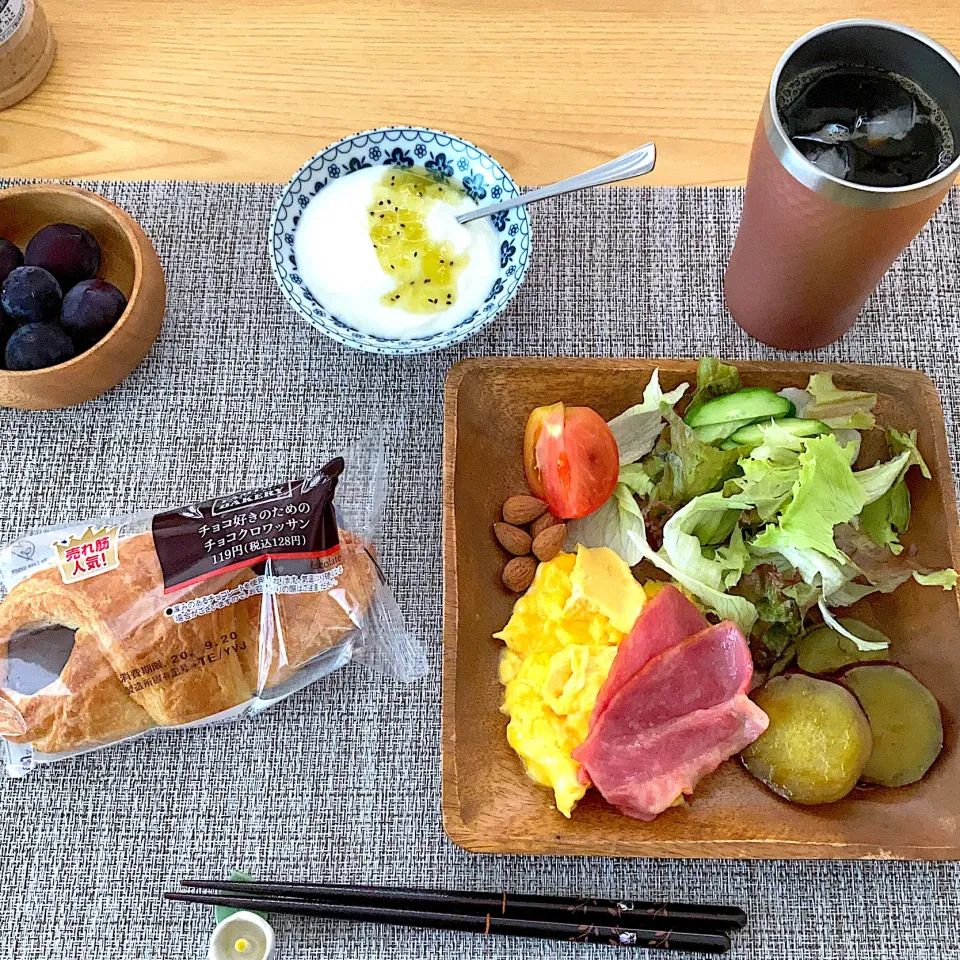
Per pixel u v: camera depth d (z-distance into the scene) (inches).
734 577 18.5
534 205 22.0
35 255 19.5
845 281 18.2
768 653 18.5
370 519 19.4
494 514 19.5
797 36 23.0
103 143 22.3
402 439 20.5
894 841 16.8
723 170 22.3
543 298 21.5
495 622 18.9
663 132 22.4
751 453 18.6
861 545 18.6
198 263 21.6
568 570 18.6
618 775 17.1
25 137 22.2
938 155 16.6
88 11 23.1
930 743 17.6
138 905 17.7
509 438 20.0
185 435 20.5
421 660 19.0
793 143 16.8
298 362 21.0
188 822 18.1
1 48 21.4
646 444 19.6
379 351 19.0
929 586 18.5
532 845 16.8
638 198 22.1
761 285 19.4
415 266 20.0
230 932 16.7
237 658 17.8
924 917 17.7
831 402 19.3
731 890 17.8
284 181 22.1
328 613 17.9
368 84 22.7
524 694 18.1
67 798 18.2
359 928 17.6
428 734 18.6
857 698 17.6
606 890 17.8
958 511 19.8
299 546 17.7
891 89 16.8
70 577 17.4
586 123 22.4
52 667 17.5
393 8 23.2
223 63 22.8
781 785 17.2
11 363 18.9
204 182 22.0
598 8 23.2
